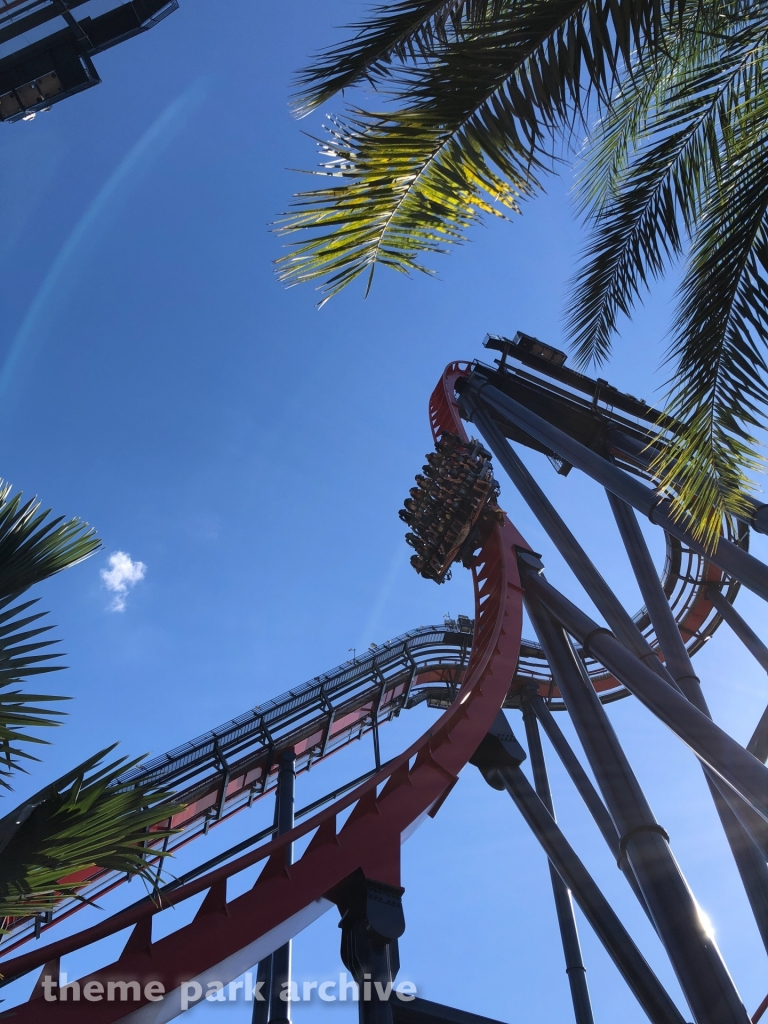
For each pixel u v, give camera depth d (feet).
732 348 22.50
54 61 40.24
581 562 68.80
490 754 82.53
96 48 40.52
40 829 16.97
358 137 18.81
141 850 18.21
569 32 18.80
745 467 23.27
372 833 62.64
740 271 22.17
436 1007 54.80
